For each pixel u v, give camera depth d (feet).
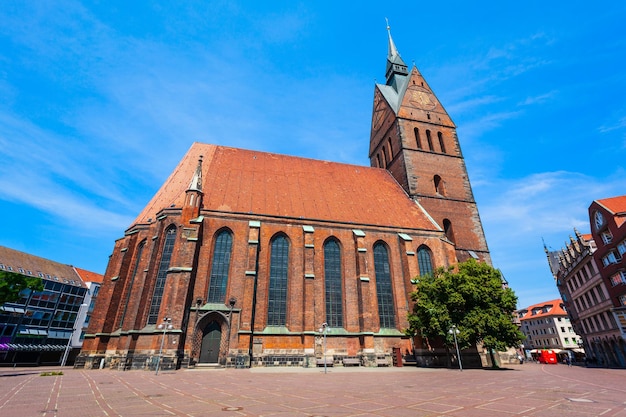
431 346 130.21
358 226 146.61
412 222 159.74
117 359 112.06
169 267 120.37
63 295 242.78
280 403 44.24
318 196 158.30
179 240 121.29
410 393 53.57
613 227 161.68
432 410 38.68
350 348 122.62
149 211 142.00
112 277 130.11
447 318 113.60
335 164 189.88
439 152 193.77
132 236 132.67
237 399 47.78
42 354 223.51
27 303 221.66
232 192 142.82
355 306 131.23
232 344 109.81
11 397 49.80
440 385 65.36
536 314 376.07
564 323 341.62
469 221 177.37
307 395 51.67
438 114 208.74
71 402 45.21
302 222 139.74
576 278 223.10
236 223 131.03
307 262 128.47
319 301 128.67
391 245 148.15
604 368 145.28
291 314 122.83
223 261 125.18
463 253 167.22
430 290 123.75
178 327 105.40
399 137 192.24
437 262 151.53
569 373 103.45
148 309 113.80
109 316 119.14
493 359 128.16
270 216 136.05
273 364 113.39
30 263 234.79
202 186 139.54
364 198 167.43
